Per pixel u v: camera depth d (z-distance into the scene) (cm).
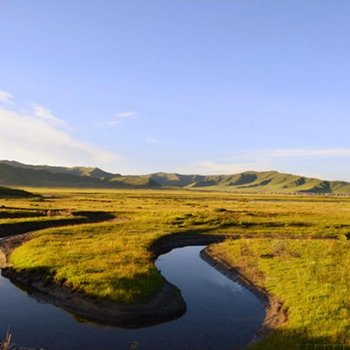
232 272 3944
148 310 2769
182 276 3875
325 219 7356
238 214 7588
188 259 4653
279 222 6838
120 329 2542
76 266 3494
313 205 14250
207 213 7538
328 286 3056
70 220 6794
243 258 4325
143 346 2297
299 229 6431
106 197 16738
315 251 4378
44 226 6362
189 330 2547
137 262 3781
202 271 4081
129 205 10612
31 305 2900
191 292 3366
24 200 11244
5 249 4594
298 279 3325
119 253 4088
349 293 2875
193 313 2861
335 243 4838
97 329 2525
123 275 3266
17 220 6312
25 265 3653
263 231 6228
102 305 2792
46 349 2211
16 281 3459
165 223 6494
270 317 2697
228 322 2691
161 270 4091
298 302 2789
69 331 2473
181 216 7044
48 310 2816
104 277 3198
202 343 2350
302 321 2434
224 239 5772
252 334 2491
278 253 4378
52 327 2523
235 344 2341
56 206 9106
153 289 3097
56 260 3700
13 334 2397
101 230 5678
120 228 5916
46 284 3238
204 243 5584
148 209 9175
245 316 2805
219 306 3016
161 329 2558
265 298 3127
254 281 3553
